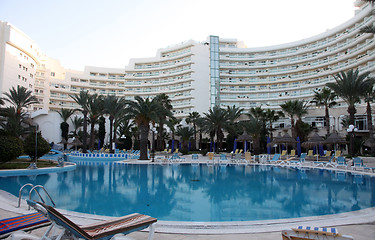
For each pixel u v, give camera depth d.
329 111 45.59
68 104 72.25
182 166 23.06
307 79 60.69
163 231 4.97
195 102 63.91
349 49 52.69
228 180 13.82
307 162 23.95
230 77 67.56
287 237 3.50
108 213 7.14
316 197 9.30
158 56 74.00
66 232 3.55
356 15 50.59
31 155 21.53
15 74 54.72
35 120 52.78
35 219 4.29
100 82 76.69
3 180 13.74
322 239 3.36
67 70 79.62
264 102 63.94
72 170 19.08
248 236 4.72
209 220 6.48
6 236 4.06
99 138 53.44
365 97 29.11
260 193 10.09
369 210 6.84
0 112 40.25
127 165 23.94
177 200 8.81
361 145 33.88
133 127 56.31
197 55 66.38
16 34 54.50
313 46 60.50
